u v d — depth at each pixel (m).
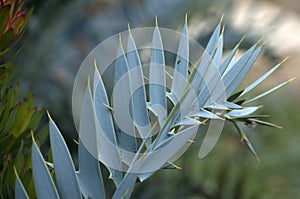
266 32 3.32
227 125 3.96
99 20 3.02
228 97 1.18
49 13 2.32
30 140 1.32
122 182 1.09
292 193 4.79
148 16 3.15
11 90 1.29
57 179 1.09
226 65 1.19
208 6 3.09
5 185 1.21
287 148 5.15
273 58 3.40
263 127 5.09
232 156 3.66
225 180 2.79
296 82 6.79
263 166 4.73
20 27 1.27
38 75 2.37
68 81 2.61
